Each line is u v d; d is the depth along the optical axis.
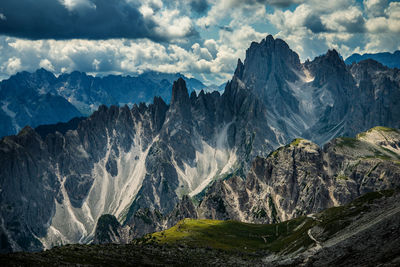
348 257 153.38
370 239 161.38
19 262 154.62
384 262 126.38
